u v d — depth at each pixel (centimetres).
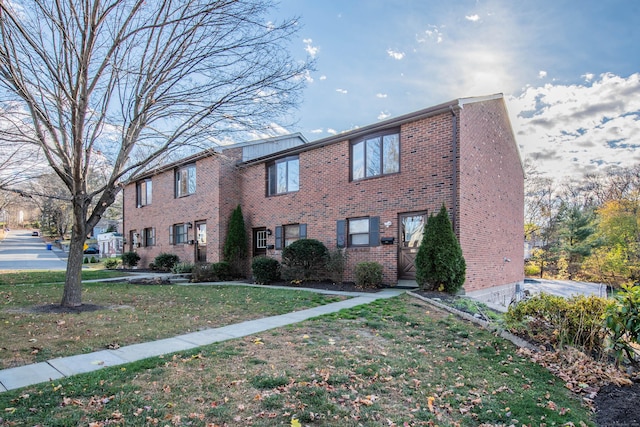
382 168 1264
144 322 714
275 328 676
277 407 368
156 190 2186
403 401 406
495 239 1334
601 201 3366
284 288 1243
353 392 414
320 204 1434
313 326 688
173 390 396
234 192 1786
